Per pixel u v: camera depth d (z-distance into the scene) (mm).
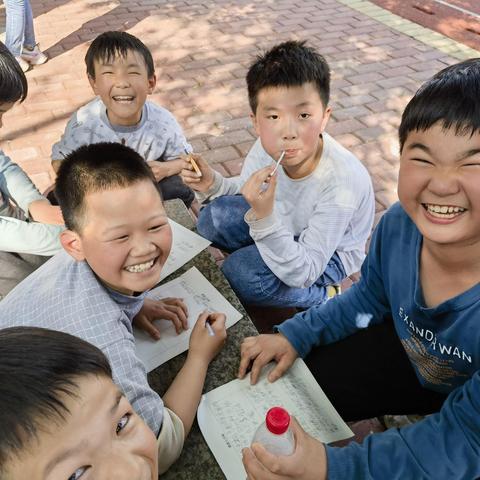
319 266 1694
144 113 2332
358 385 1418
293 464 910
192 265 1603
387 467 947
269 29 4773
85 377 692
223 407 1185
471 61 892
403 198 942
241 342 1352
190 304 1451
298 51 1597
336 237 1698
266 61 1596
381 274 1333
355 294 1441
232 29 4742
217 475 1058
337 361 1447
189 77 3914
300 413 1179
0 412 624
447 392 1315
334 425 1159
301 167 1717
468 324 1053
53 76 3865
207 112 3506
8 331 755
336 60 4230
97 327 1065
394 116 3518
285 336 1367
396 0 5559
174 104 3578
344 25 4914
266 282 1886
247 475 989
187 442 1119
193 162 1920
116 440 693
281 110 1560
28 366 670
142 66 2146
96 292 1123
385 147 3219
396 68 4137
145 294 1351
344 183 1681
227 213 2061
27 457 618
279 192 1833
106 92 2145
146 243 1124
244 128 3350
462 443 936
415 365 1327
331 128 3379
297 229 1854
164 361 1285
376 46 4500
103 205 1081
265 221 1569
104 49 2072
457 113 802
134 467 681
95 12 5004
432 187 864
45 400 641
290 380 1266
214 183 1986
